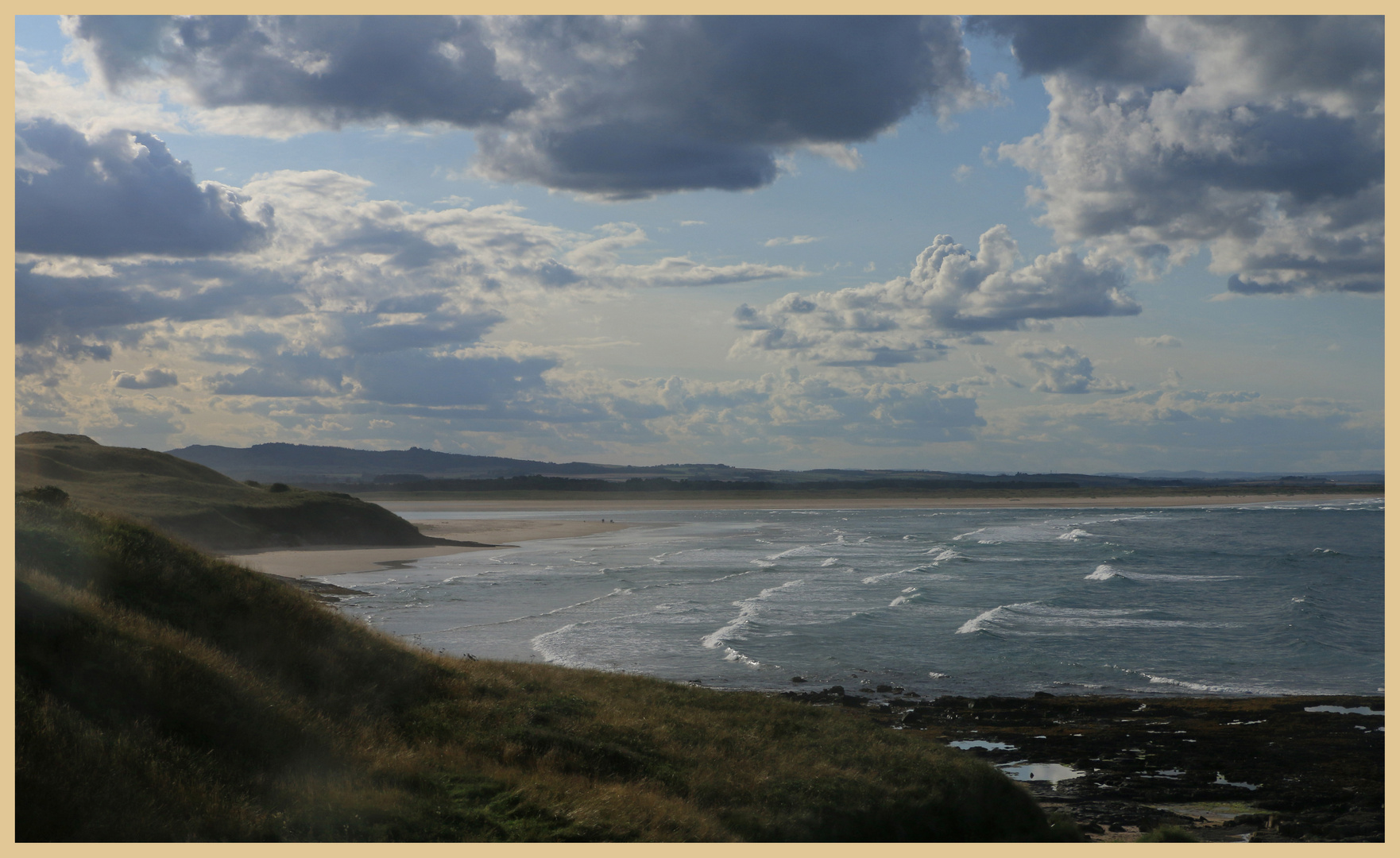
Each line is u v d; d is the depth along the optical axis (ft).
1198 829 54.95
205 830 32.99
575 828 38.73
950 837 48.29
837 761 54.49
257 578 63.21
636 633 122.01
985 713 84.38
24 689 35.63
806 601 153.28
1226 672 103.19
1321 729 77.77
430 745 47.60
